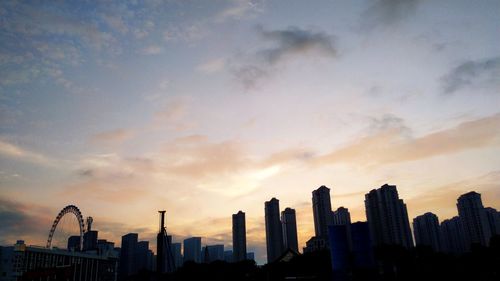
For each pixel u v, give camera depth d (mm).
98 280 171000
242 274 120438
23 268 136375
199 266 128250
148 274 144875
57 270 137750
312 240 163375
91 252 181500
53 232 181500
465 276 88688
